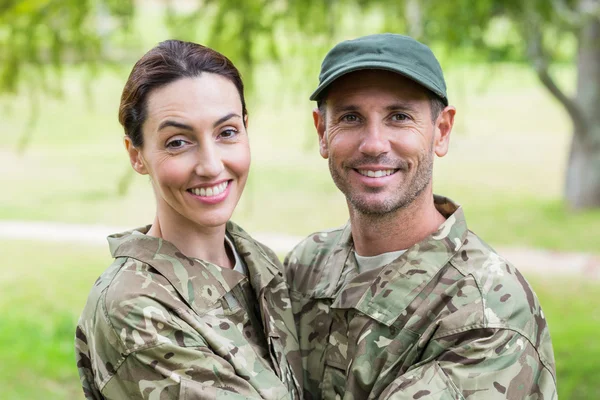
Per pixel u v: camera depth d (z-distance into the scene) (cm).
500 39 558
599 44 1003
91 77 508
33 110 511
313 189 1366
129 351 178
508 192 1334
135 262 190
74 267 921
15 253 994
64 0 468
